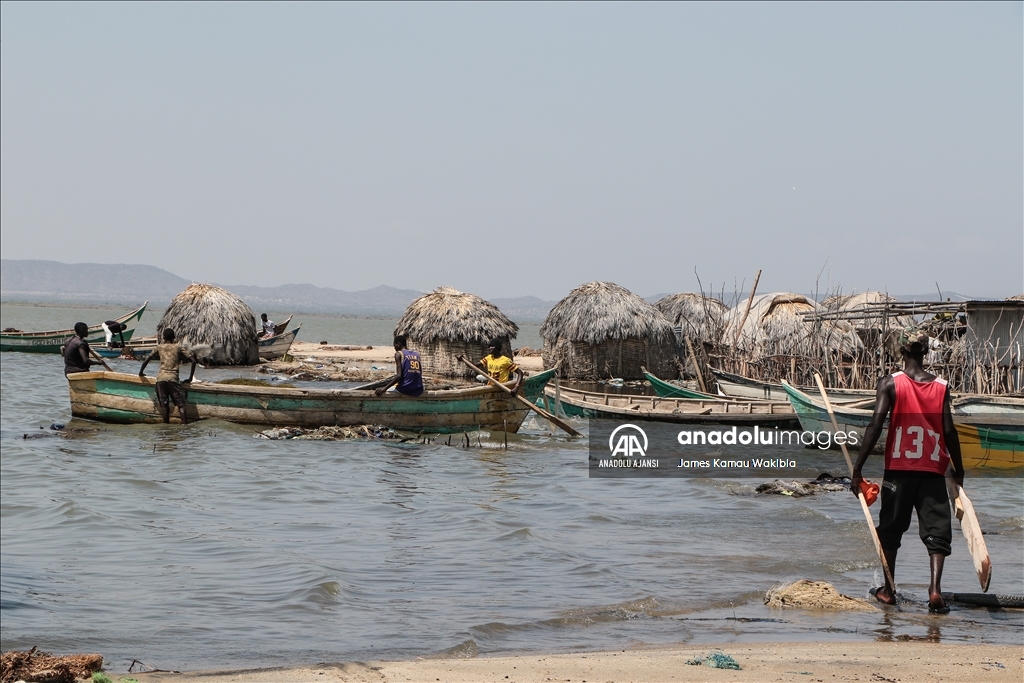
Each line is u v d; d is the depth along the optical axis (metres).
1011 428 41.50
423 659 16.81
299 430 48.47
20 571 23.81
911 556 26.12
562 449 47.34
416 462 42.44
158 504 32.72
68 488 35.34
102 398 51.88
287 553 25.62
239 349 93.56
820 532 28.81
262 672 15.60
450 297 80.69
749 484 37.88
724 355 76.12
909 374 20.69
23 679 14.63
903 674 14.97
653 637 18.55
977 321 55.03
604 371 81.81
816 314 66.75
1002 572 24.23
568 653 17.14
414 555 25.53
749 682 14.43
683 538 27.89
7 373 88.00
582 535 28.27
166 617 20.03
